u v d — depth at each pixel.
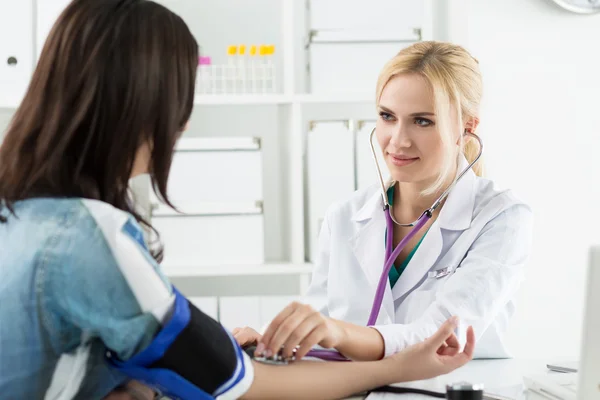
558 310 2.51
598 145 2.52
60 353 0.85
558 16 2.49
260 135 2.87
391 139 1.44
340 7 2.55
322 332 1.10
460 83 1.43
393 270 1.51
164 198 0.96
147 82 0.90
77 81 0.88
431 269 1.48
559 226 2.51
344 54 2.56
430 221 1.52
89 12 0.90
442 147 1.42
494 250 1.41
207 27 2.84
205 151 2.53
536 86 2.49
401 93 1.40
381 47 2.56
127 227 0.87
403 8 2.56
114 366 0.88
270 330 1.10
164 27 0.92
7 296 0.83
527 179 2.50
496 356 1.42
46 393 0.84
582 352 0.91
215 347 0.92
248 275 2.90
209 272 2.49
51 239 0.84
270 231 2.89
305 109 2.88
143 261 0.86
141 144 0.92
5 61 2.45
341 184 2.54
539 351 2.51
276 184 2.88
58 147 0.88
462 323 1.27
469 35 2.47
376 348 1.19
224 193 2.54
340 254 1.60
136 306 0.85
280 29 2.86
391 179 1.60
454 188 1.49
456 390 0.93
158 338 0.87
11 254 0.85
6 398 0.83
